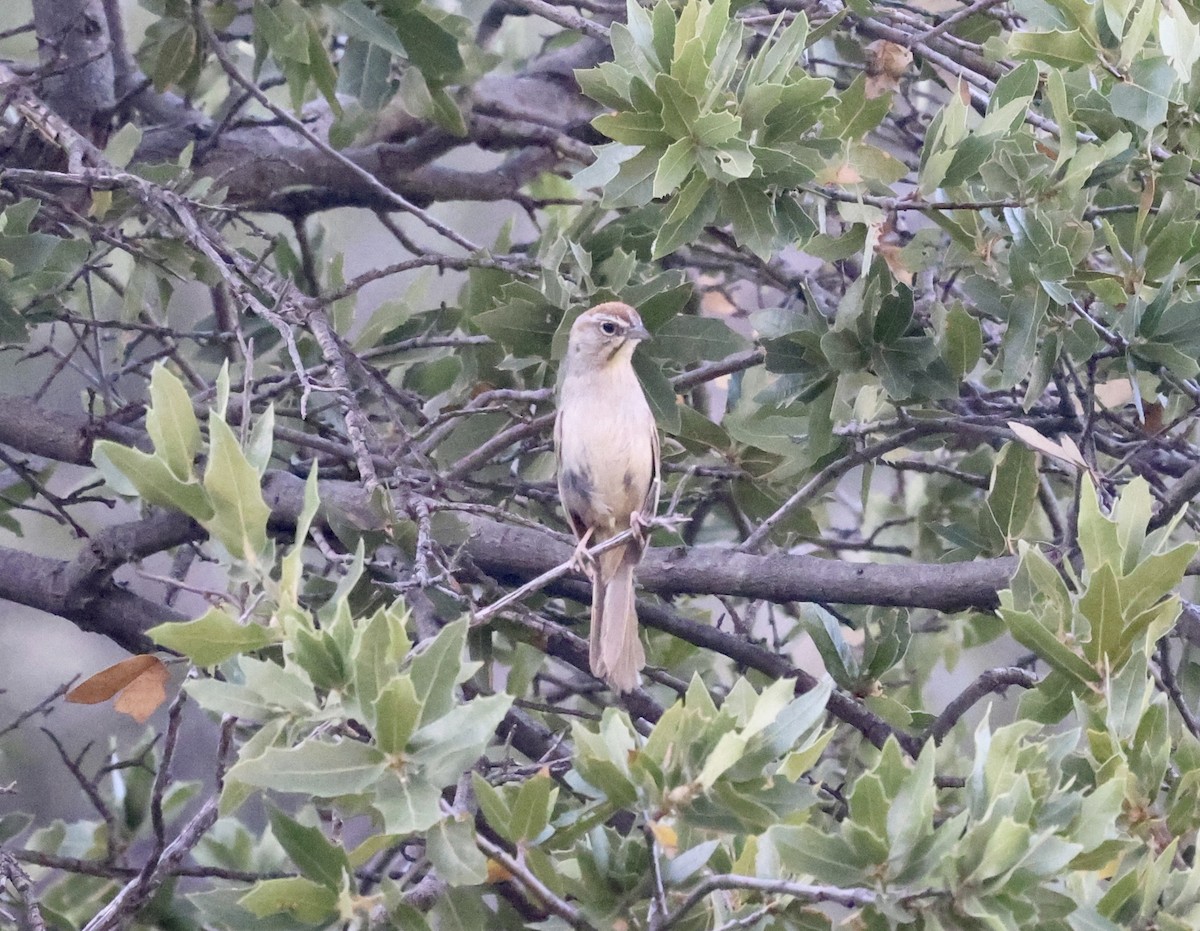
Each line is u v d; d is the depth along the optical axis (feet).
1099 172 31.86
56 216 40.22
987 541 35.58
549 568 36.17
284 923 20.65
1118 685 23.06
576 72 29.55
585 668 37.91
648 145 28.58
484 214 72.90
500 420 38.52
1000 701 58.34
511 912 27.43
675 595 40.19
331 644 20.67
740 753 19.99
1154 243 30.91
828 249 32.68
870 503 46.06
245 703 20.66
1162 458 42.22
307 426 41.42
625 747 21.39
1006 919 18.51
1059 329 32.32
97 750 61.26
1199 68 30.99
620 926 20.80
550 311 34.65
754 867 21.22
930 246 35.88
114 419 37.29
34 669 65.00
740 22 29.66
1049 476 45.93
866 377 34.45
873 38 40.70
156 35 38.40
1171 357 30.94
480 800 21.42
